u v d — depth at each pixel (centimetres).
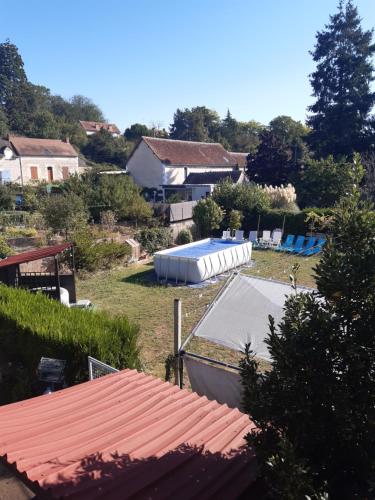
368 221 306
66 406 557
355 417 285
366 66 3903
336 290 308
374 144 3750
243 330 785
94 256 1959
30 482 365
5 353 955
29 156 5278
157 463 405
